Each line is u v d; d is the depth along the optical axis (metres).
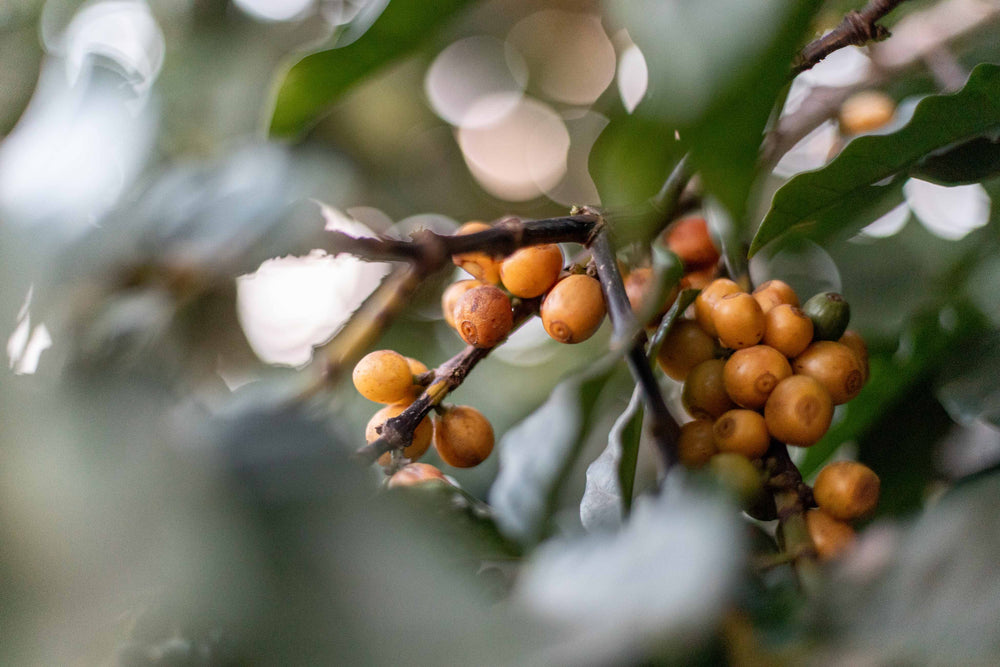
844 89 0.67
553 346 0.79
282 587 0.39
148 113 0.55
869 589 0.50
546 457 0.59
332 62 0.55
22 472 0.42
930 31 0.68
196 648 0.43
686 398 0.57
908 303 0.66
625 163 0.49
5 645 0.36
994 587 0.49
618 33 0.67
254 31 0.86
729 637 0.50
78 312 0.49
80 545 0.39
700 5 0.47
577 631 0.45
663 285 0.56
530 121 1.01
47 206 0.51
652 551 0.48
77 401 0.47
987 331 0.61
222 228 0.51
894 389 0.61
